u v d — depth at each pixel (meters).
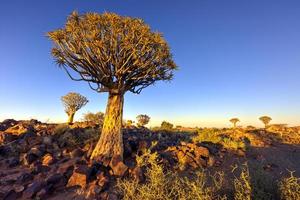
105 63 8.80
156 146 11.45
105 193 6.45
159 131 17.53
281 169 11.12
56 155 9.61
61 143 10.77
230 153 11.66
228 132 22.12
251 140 18.22
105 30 8.70
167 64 9.52
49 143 10.71
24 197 6.61
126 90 9.69
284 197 5.05
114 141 9.15
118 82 9.31
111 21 8.44
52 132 12.38
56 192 6.88
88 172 7.32
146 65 8.98
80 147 10.62
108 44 8.75
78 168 7.48
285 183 5.30
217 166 9.74
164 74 9.71
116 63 8.84
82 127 14.11
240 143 12.98
